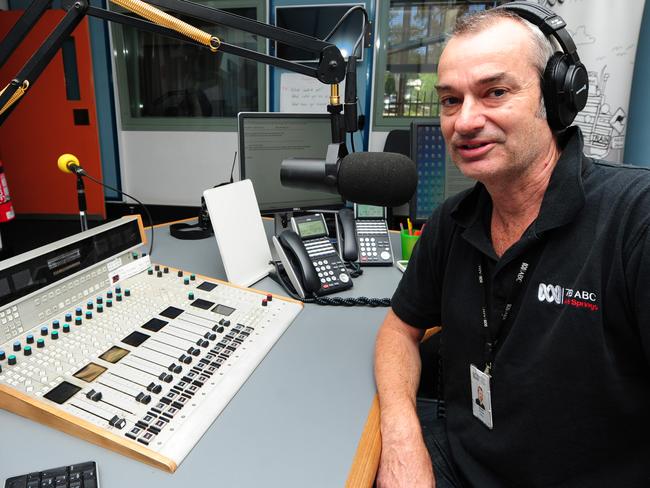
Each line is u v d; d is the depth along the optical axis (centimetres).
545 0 267
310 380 82
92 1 82
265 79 391
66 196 424
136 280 106
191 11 89
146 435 63
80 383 71
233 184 125
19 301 79
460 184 152
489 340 79
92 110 405
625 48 257
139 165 433
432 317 98
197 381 75
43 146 414
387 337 95
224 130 413
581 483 70
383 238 146
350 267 137
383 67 372
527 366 71
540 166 74
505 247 82
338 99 100
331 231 160
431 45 364
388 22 361
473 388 82
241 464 62
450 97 70
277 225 157
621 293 64
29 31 78
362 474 62
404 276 101
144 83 417
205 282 109
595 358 66
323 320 105
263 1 370
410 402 79
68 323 85
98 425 64
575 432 69
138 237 110
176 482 59
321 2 361
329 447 66
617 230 64
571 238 69
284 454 64
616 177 69
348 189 80
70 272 90
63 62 396
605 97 264
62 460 61
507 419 75
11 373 71
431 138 150
